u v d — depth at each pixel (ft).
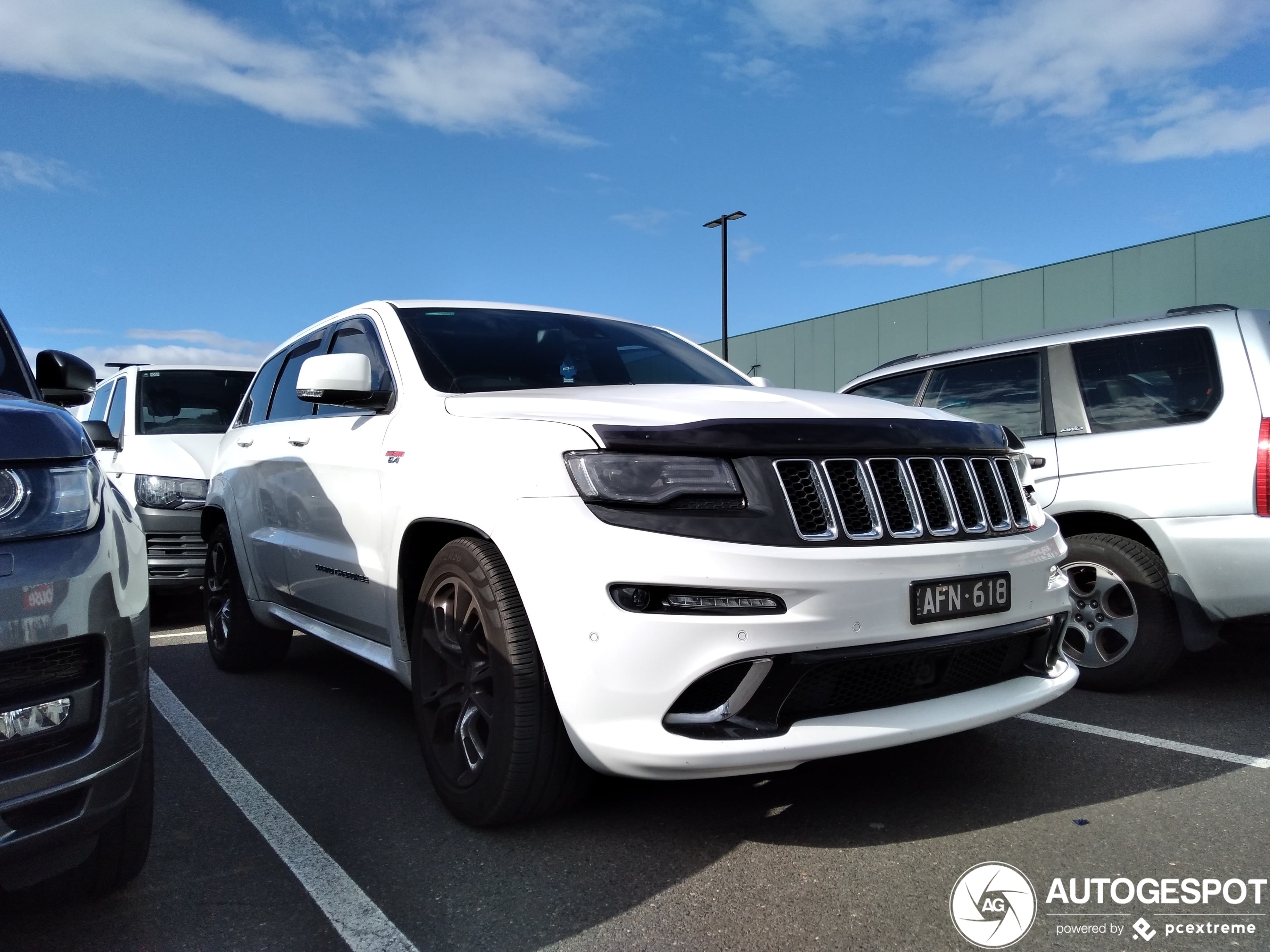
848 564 7.92
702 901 7.76
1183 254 65.05
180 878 8.40
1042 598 9.39
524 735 8.46
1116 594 13.67
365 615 11.61
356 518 11.53
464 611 9.32
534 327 13.02
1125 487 13.32
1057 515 14.16
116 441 11.94
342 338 13.73
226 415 25.75
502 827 9.23
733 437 8.11
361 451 11.55
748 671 7.75
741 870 8.29
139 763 7.00
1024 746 11.44
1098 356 14.39
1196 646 12.80
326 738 12.49
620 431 8.20
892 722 8.20
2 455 6.36
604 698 7.75
